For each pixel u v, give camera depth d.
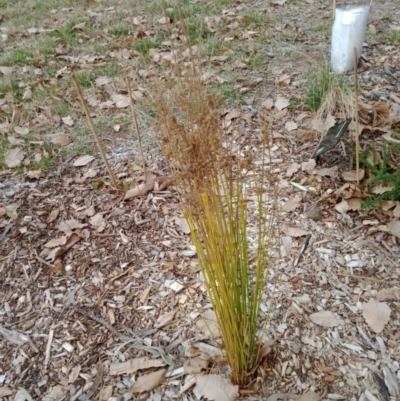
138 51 3.58
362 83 2.96
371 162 2.29
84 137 2.74
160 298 1.83
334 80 2.76
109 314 1.79
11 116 2.96
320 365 1.57
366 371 1.54
